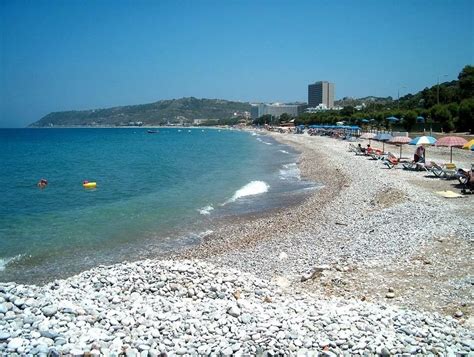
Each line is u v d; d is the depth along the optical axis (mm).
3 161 59344
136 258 17375
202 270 12531
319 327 8867
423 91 100375
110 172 45875
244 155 67750
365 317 9422
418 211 19969
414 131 75688
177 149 84938
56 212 25891
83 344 7824
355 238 17484
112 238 20266
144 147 92438
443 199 22594
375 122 98125
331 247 16766
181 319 9219
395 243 15750
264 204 27578
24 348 7547
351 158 48406
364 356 7887
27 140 126875
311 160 51656
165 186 35781
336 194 28625
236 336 8477
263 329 8688
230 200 29219
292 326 8836
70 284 11531
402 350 8047
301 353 7867
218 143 107688
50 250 18453
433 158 42188
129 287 11336
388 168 37500
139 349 7906
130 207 27203
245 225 22281
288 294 11656
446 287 11570
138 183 37625
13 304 9234
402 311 9930
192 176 41969
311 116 165375
